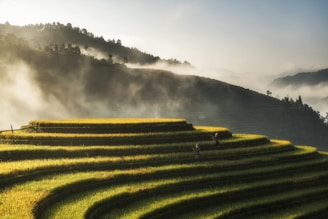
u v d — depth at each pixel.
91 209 33.41
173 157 52.81
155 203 39.44
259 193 49.06
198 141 61.72
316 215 46.41
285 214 44.66
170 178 47.34
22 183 36.56
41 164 41.84
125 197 39.16
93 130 58.78
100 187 40.97
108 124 59.75
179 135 60.75
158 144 57.00
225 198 45.41
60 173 42.25
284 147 68.62
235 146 63.59
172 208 39.62
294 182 53.34
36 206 30.00
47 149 47.72
